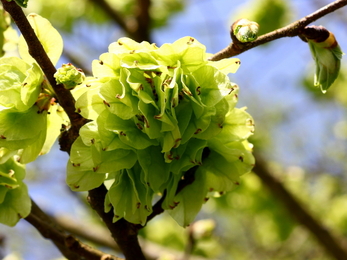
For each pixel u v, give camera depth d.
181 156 0.27
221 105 0.27
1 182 0.28
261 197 0.54
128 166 0.27
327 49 0.29
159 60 0.27
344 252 0.48
